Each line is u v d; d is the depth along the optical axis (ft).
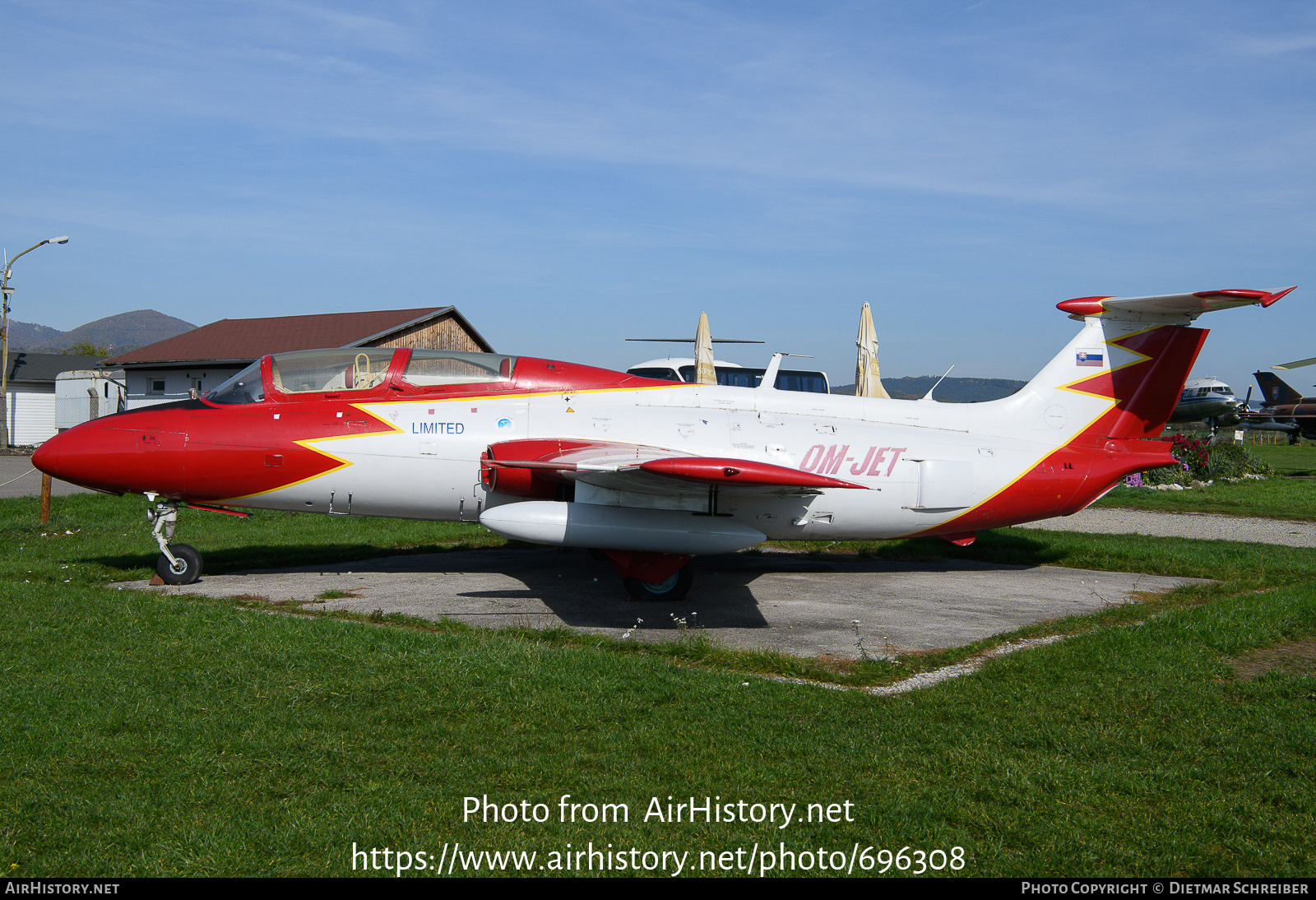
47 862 12.01
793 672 22.39
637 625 27.63
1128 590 35.19
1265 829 13.62
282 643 22.26
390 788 14.35
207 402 33.94
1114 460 37.55
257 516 52.19
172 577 33.04
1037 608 31.40
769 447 34.27
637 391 35.81
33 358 150.20
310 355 34.88
